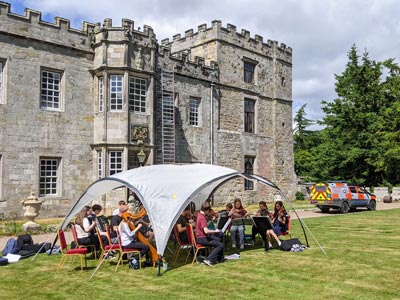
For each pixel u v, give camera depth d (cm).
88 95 2289
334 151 4244
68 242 1406
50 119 2138
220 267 1027
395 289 809
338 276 912
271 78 3466
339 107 4350
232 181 3048
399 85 4284
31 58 2081
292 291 802
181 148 2695
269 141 3409
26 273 984
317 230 1683
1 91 2000
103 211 2202
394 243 1341
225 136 3011
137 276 951
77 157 2228
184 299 766
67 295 805
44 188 2123
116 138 2241
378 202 3719
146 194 1070
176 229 1145
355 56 4441
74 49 2234
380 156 4000
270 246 1273
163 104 2552
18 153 2019
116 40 2258
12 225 1788
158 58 2562
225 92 3039
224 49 3038
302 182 3894
